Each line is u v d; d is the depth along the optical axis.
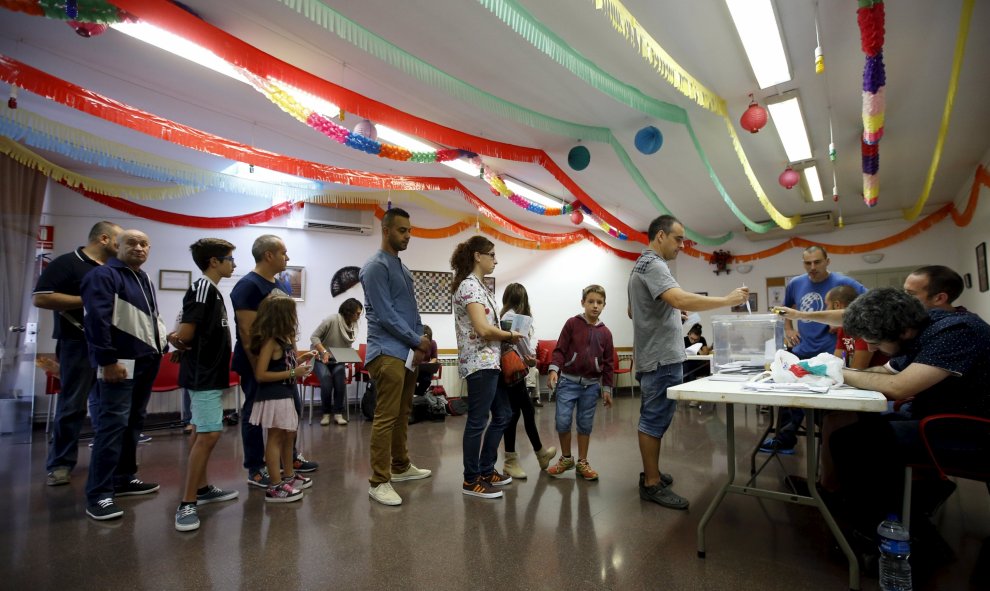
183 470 3.16
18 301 4.66
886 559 1.58
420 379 5.56
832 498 2.54
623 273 9.28
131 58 3.20
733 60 3.35
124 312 2.40
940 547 2.00
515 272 8.16
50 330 5.04
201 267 2.52
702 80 3.59
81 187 5.19
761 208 7.31
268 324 2.55
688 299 2.30
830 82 3.68
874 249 7.72
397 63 2.51
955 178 6.02
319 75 3.45
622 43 3.12
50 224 5.11
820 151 5.09
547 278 8.45
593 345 3.08
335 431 4.68
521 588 1.61
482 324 2.59
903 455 1.73
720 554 1.89
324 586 1.62
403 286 2.68
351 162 5.20
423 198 6.38
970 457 1.62
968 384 1.68
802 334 3.79
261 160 3.76
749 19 2.91
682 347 2.58
